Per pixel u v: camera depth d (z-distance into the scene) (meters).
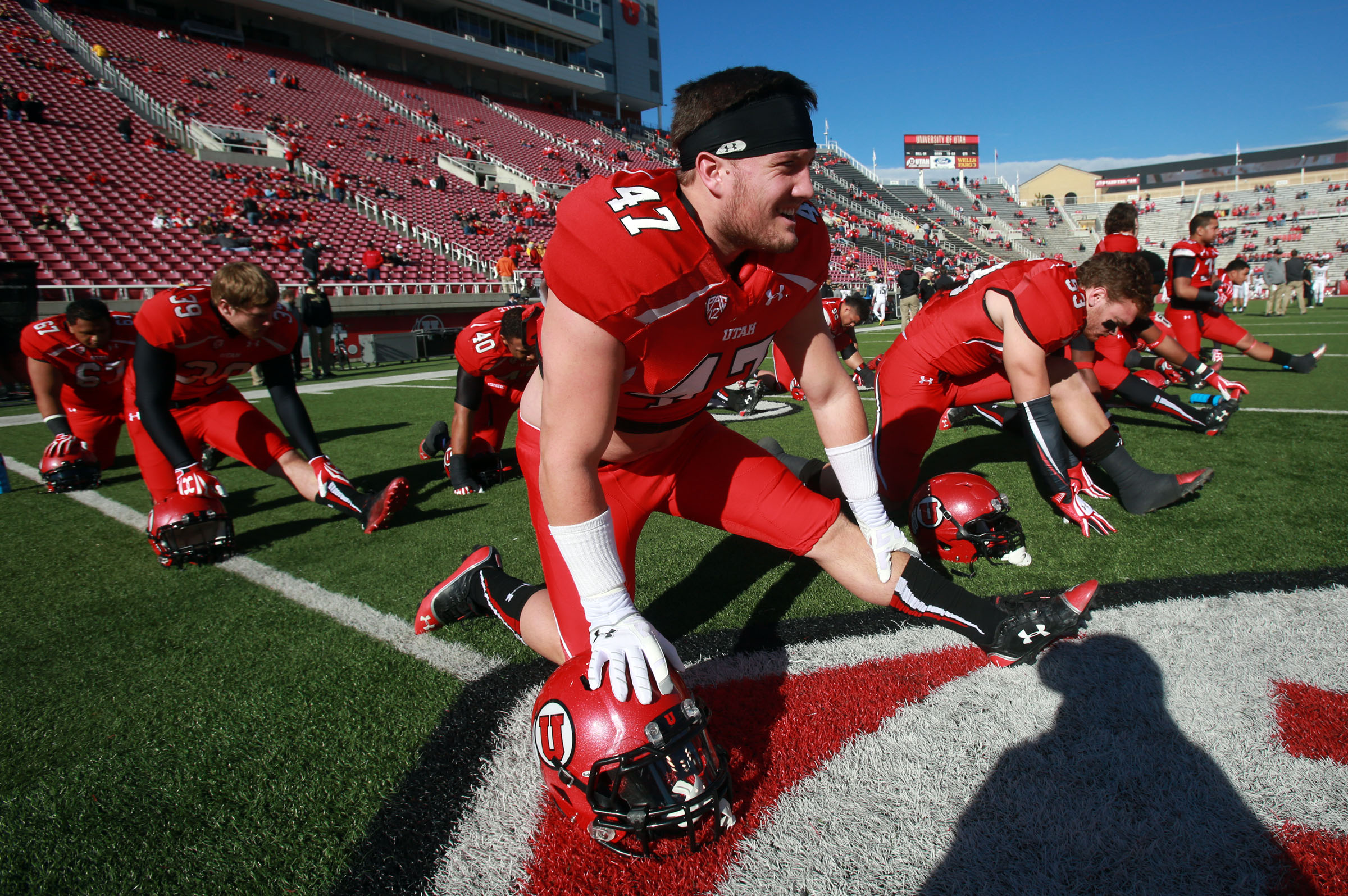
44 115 20.16
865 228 39.31
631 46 47.91
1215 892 1.31
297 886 1.44
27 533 3.91
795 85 1.29
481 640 2.41
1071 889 1.34
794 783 1.66
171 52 28.17
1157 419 5.51
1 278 6.44
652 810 1.34
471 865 1.48
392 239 22.20
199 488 3.25
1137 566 2.71
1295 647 2.08
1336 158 62.28
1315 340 10.65
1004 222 49.66
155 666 2.34
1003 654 1.79
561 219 1.37
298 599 2.84
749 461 1.93
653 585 2.86
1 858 1.54
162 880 1.46
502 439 4.77
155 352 3.25
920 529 2.74
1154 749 1.69
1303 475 3.74
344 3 34.81
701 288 1.40
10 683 2.27
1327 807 1.49
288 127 26.75
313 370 13.25
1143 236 49.56
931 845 1.46
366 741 1.89
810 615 2.48
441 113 35.00
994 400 3.64
